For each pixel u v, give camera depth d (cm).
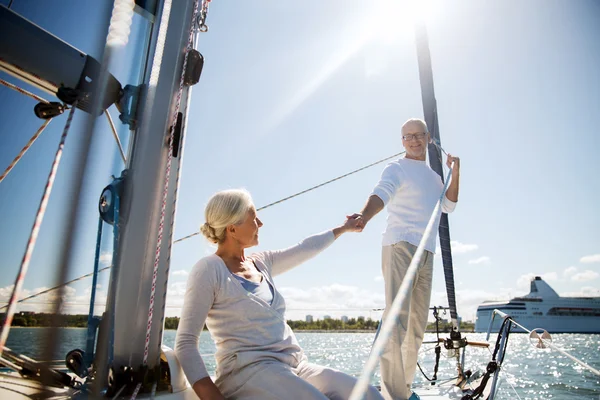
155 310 148
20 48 117
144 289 144
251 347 150
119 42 127
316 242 200
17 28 117
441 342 377
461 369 354
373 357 65
